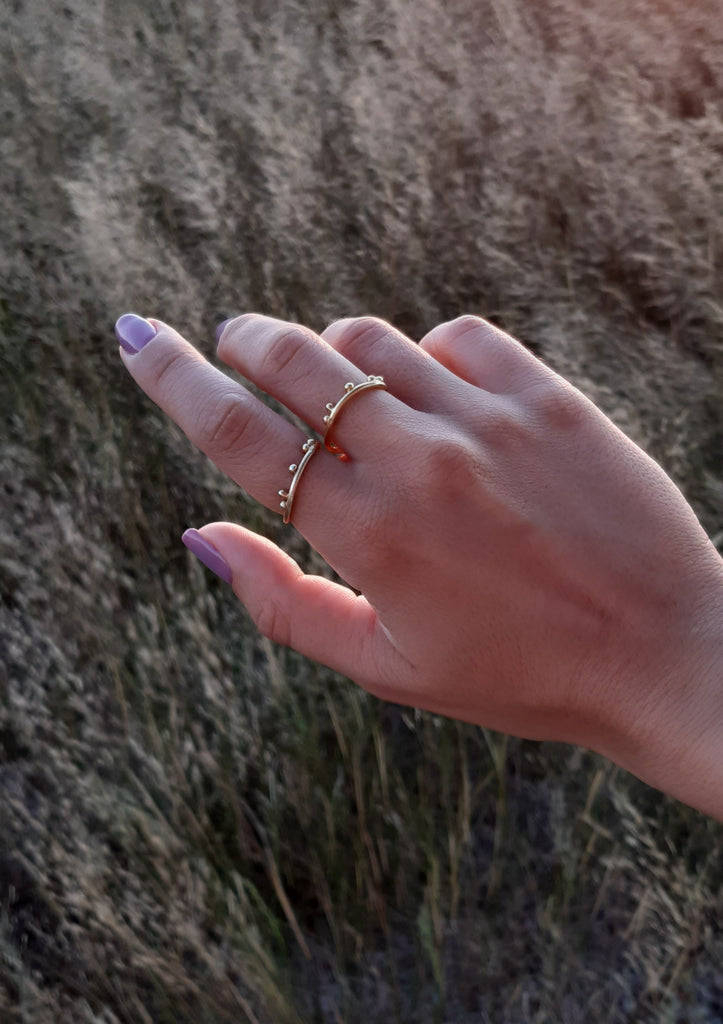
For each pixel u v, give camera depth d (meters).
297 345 0.28
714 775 0.27
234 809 0.45
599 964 0.43
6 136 0.78
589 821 0.42
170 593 0.51
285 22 0.92
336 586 0.30
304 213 0.67
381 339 0.30
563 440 0.29
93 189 0.65
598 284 0.68
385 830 0.46
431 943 0.40
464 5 0.92
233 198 0.70
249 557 0.30
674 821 0.45
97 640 0.49
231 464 0.28
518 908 0.44
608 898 0.44
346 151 0.78
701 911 0.42
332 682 0.47
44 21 0.88
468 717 0.30
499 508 0.28
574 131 0.77
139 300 0.60
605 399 0.52
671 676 0.27
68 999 0.41
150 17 0.93
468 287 0.68
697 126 0.70
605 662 0.28
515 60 0.83
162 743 0.45
